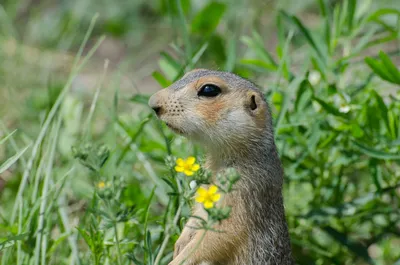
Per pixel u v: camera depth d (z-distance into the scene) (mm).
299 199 11930
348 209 11180
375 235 11617
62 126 13078
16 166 12781
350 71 14969
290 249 10195
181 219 9758
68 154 12656
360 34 16500
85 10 20156
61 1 20203
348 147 11562
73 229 10477
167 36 19203
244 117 9836
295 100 11633
